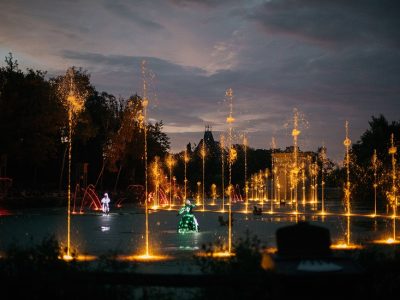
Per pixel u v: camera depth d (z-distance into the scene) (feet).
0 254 55.57
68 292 26.18
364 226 113.91
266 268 25.32
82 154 282.36
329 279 23.15
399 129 258.98
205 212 183.52
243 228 106.83
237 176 419.33
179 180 406.41
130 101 281.54
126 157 300.81
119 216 156.56
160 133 336.90
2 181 206.18
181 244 74.43
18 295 26.45
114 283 25.23
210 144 432.66
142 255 60.59
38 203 199.82
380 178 224.33
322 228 25.12
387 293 27.12
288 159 326.65
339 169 304.91
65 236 86.84
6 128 201.77
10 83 205.46
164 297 32.86
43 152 214.48
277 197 326.44
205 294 27.63
